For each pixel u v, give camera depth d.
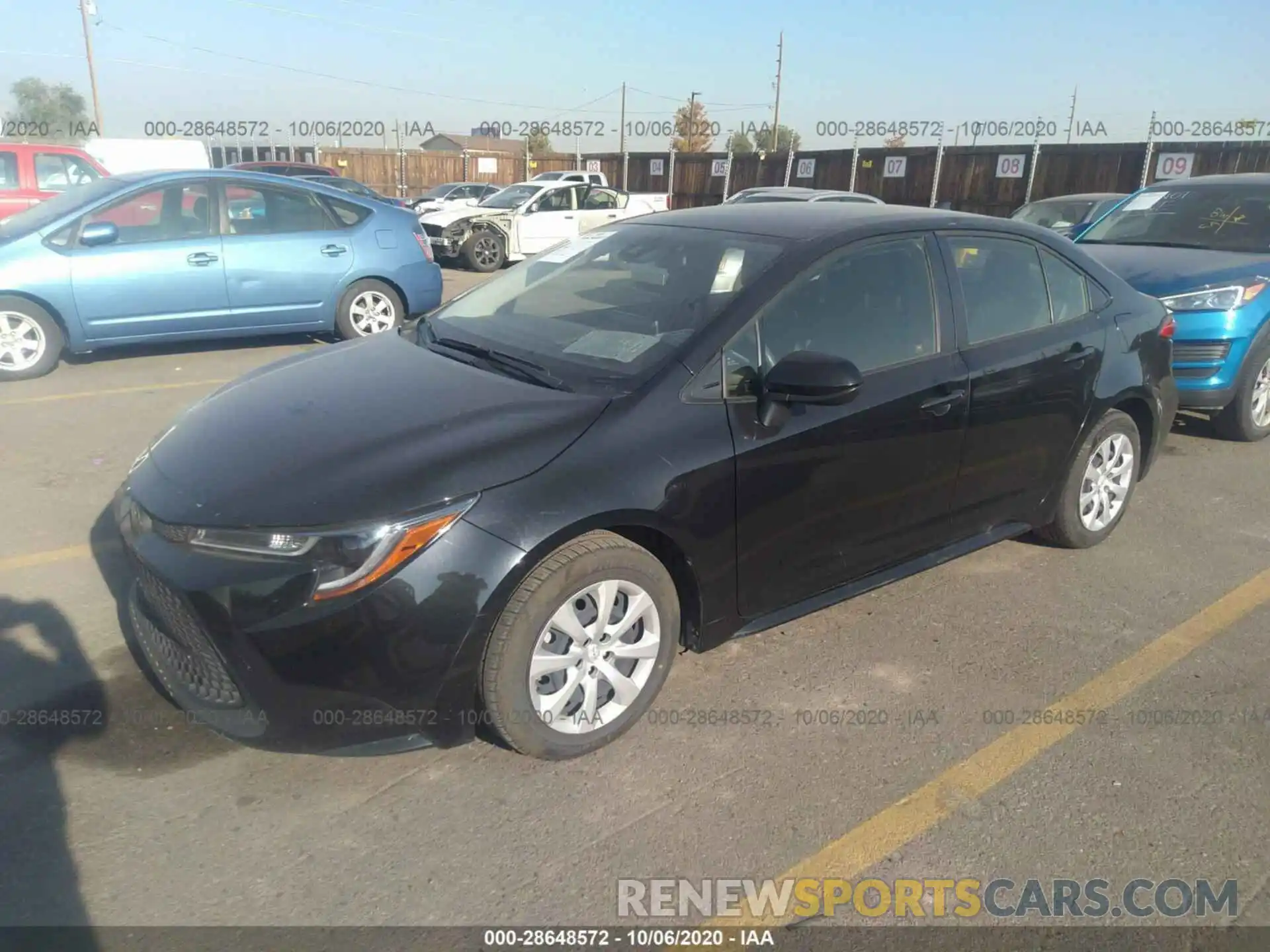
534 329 3.62
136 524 2.87
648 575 2.99
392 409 3.07
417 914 2.39
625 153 31.42
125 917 2.34
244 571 2.57
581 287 3.77
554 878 2.53
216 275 7.70
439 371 3.38
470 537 2.63
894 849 2.67
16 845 2.55
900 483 3.60
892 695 3.41
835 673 3.54
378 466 2.72
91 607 3.79
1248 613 4.09
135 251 7.38
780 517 3.26
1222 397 6.30
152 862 2.52
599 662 2.96
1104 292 4.46
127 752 2.94
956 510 3.89
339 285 8.27
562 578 2.77
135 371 7.62
